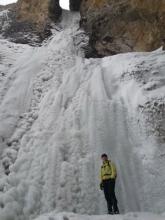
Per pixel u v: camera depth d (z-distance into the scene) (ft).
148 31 52.16
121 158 35.78
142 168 34.65
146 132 36.78
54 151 35.91
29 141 38.04
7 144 38.37
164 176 33.35
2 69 49.70
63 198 32.45
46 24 65.57
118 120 39.11
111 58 51.11
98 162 35.40
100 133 37.88
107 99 41.96
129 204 32.68
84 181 33.68
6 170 35.50
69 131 38.68
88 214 31.76
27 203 31.94
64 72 50.16
